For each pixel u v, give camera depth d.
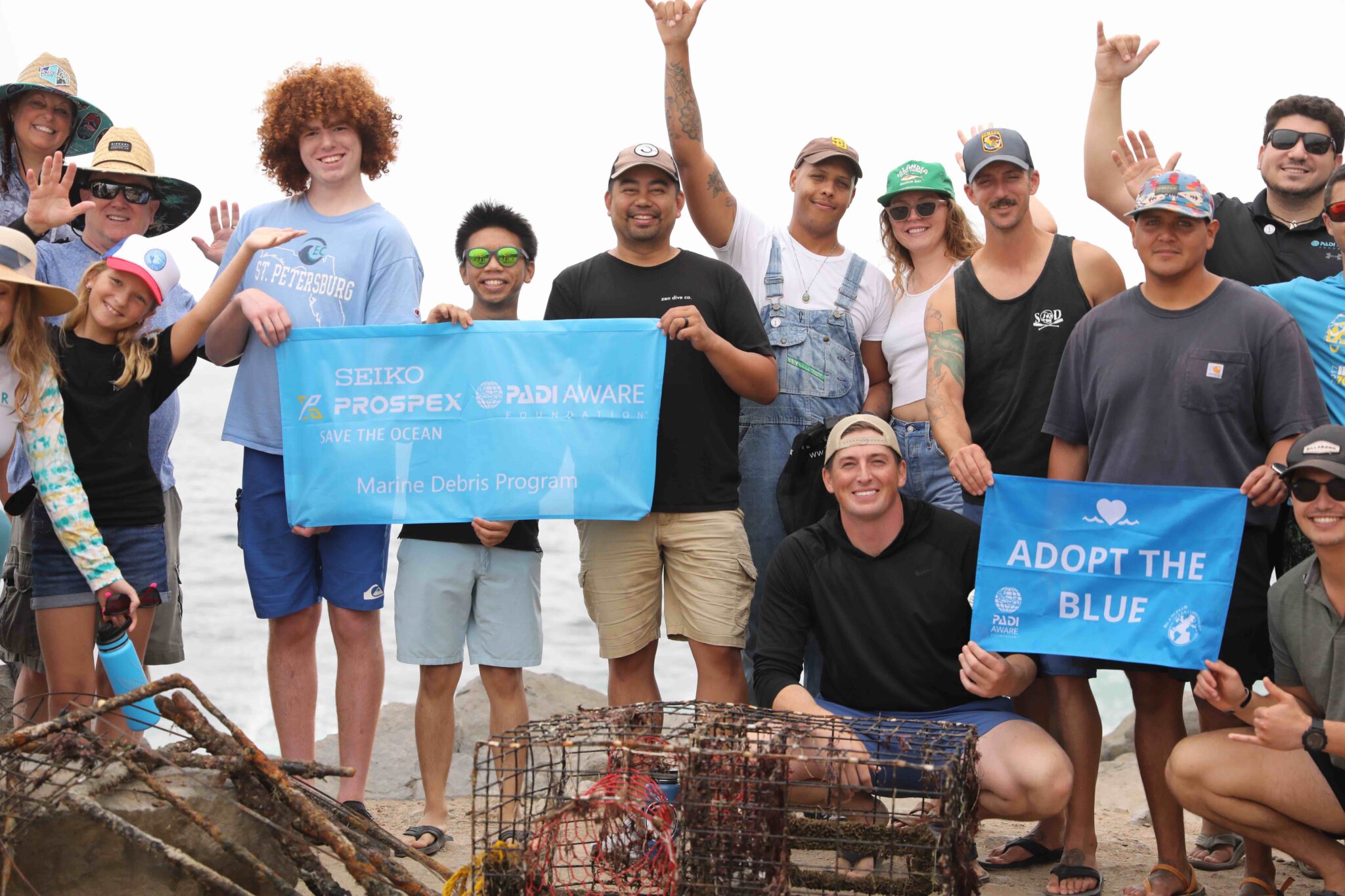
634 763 4.31
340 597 6.00
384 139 6.33
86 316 5.45
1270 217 6.00
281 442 6.07
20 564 5.82
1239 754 4.73
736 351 5.93
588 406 5.99
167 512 6.42
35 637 5.80
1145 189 5.07
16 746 3.92
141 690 4.18
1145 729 5.21
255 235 5.61
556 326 6.01
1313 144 5.83
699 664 6.14
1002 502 5.19
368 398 5.98
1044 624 5.10
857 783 4.80
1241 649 5.10
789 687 5.26
